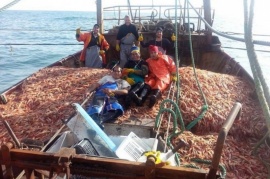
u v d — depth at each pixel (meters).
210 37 10.12
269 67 17.80
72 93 6.73
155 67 6.57
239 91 6.80
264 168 4.59
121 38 9.21
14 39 33.88
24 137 5.21
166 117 5.62
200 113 5.73
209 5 9.91
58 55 24.73
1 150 2.61
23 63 21.17
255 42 2.60
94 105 5.45
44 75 8.08
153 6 12.39
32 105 6.46
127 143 4.03
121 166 2.52
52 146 4.05
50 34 40.41
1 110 6.29
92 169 2.58
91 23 69.38
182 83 6.73
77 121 4.28
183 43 10.29
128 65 6.75
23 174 3.29
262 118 5.76
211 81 6.88
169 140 4.76
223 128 2.22
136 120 5.51
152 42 8.91
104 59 9.62
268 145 5.21
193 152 4.82
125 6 12.56
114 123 5.40
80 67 9.01
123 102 5.98
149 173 2.45
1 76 17.27
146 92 6.16
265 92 1.99
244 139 5.42
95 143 4.05
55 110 5.95
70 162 2.56
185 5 6.60
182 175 2.43
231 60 9.26
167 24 10.69
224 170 4.34
